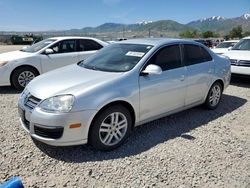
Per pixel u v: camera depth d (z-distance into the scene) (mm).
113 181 3229
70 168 3480
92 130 3754
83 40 8672
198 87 5305
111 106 3867
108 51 5082
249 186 3199
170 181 3248
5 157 3697
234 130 4824
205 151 3990
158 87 4438
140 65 4297
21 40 46188
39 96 3754
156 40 5000
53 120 3518
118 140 4039
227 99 6898
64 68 4906
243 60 8219
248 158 3824
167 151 3965
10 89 7805
